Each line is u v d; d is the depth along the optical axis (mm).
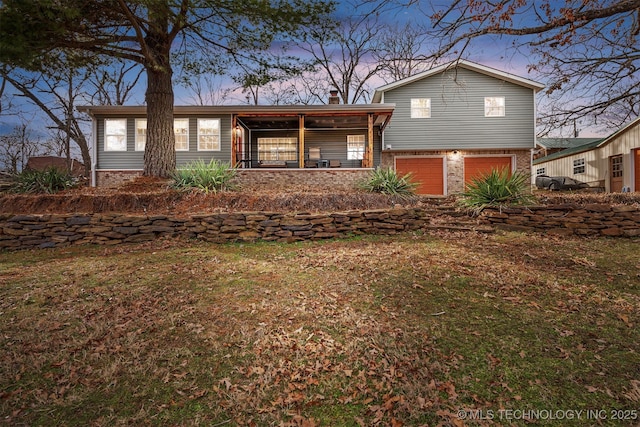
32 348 2920
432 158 16125
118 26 9812
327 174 12820
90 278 4734
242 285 4418
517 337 3051
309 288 4293
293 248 6562
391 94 15797
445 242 6723
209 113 14344
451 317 3449
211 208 8023
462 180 16031
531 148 15445
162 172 10562
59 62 10086
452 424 2078
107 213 7594
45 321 3424
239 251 6371
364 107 13352
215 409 2230
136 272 4980
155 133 10602
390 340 3006
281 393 2373
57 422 2115
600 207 7266
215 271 5004
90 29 9219
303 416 2166
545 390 2365
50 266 5395
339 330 3205
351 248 6398
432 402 2258
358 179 12359
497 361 2695
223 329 3246
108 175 14109
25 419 2137
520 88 15469
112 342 3018
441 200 9875
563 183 16734
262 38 10719
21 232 7051
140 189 9031
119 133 14547
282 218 7223
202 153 14578
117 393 2381
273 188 10258
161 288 4312
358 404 2268
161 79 10680
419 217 7848
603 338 3020
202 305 3793
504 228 7777
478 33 3666
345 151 16891
